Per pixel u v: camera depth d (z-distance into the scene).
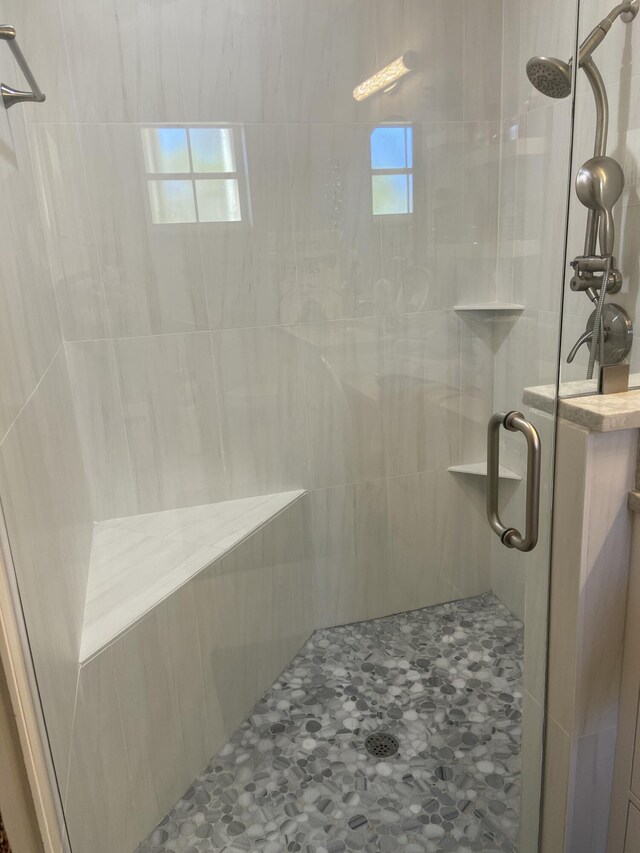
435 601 1.98
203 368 1.94
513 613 1.71
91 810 1.18
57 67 1.64
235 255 1.89
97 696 1.28
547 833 1.28
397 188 1.93
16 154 1.43
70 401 1.79
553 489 1.11
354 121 1.87
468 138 1.83
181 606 1.59
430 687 1.83
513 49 1.72
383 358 1.99
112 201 1.76
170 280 1.86
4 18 1.37
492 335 1.81
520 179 1.69
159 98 1.73
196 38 1.72
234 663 1.80
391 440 2.03
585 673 1.12
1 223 1.17
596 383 1.12
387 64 1.85
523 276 1.66
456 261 1.91
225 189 1.84
